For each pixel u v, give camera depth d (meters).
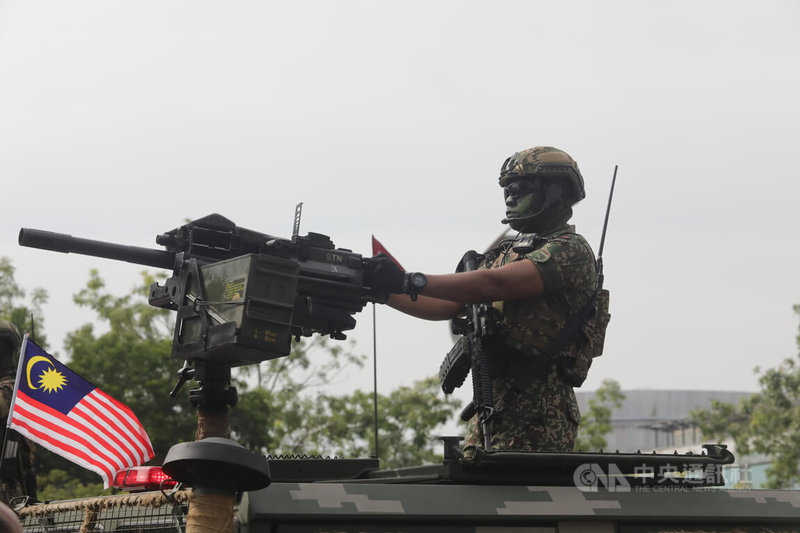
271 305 4.16
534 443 5.34
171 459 3.66
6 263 31.94
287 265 4.22
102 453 7.00
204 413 4.41
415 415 31.30
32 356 6.89
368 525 3.96
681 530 4.41
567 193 5.77
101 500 5.04
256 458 3.70
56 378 6.95
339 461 5.45
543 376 5.40
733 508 4.49
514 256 5.77
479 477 4.36
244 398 28.64
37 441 6.80
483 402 5.20
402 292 4.93
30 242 4.38
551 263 5.28
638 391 65.44
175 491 4.58
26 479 7.07
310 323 4.73
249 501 3.82
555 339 5.38
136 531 4.96
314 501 3.90
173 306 4.71
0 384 7.21
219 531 3.68
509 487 4.27
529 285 5.25
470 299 5.12
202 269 4.39
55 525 5.53
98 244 4.47
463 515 4.10
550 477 4.46
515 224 5.84
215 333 4.20
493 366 5.45
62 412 6.92
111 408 7.08
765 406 32.19
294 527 3.86
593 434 35.97
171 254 4.59
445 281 5.03
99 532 5.12
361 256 4.83
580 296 5.46
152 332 30.06
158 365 27.14
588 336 5.49
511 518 4.17
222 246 4.57
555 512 4.25
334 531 3.90
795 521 4.56
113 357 27.14
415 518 4.02
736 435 32.72
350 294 4.77
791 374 31.95
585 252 5.45
